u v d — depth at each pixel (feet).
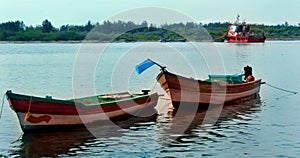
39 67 219.20
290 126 73.56
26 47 520.01
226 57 285.84
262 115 83.66
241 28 529.04
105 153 59.11
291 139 64.85
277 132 69.31
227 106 94.43
